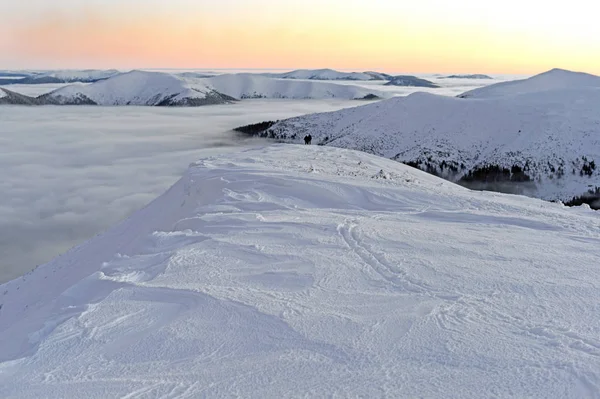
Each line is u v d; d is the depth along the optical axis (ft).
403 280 23.04
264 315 18.88
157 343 17.12
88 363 16.07
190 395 13.48
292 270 25.07
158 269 26.50
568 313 18.38
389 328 17.29
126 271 27.32
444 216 41.45
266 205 47.21
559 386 12.92
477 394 12.69
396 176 69.36
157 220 68.85
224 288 22.34
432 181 74.64
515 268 24.98
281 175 60.95
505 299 20.12
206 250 29.32
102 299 22.52
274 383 13.76
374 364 14.60
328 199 50.60
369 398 12.67
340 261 26.58
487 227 36.60
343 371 14.25
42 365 16.19
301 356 15.39
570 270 24.58
